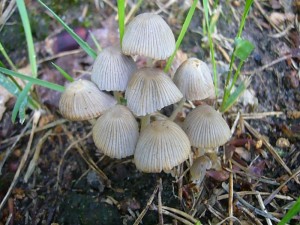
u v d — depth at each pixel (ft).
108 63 0.24
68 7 0.34
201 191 0.26
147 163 0.22
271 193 0.27
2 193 0.28
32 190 0.28
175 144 0.22
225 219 0.25
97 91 0.24
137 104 0.23
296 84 0.31
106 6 0.34
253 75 0.32
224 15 0.34
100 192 0.27
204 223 0.25
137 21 0.23
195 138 0.24
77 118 0.24
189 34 0.33
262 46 0.33
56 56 0.32
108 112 0.23
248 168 0.27
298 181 0.27
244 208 0.25
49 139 0.29
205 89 0.24
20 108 0.26
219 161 0.27
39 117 0.30
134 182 0.27
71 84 0.24
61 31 0.33
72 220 0.26
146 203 0.26
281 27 0.34
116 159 0.28
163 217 0.26
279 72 0.32
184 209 0.26
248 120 0.30
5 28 0.33
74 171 0.28
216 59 0.32
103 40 0.33
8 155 0.29
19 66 0.32
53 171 0.28
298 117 0.30
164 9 0.34
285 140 0.29
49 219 0.27
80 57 0.32
